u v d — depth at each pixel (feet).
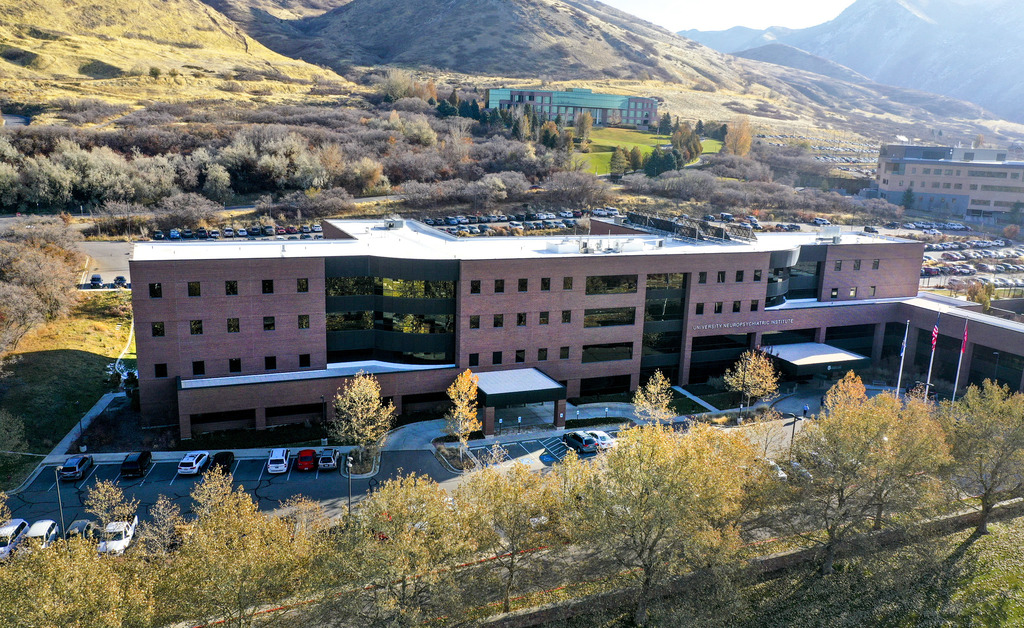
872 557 158.51
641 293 245.86
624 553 145.07
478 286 222.28
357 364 226.58
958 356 263.90
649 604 142.41
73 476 178.19
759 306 266.36
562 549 137.90
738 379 231.30
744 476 151.84
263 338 212.64
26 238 368.68
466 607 127.95
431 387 224.94
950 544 168.14
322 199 557.33
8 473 181.78
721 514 134.72
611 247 256.32
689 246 276.00
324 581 116.78
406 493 123.24
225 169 608.60
